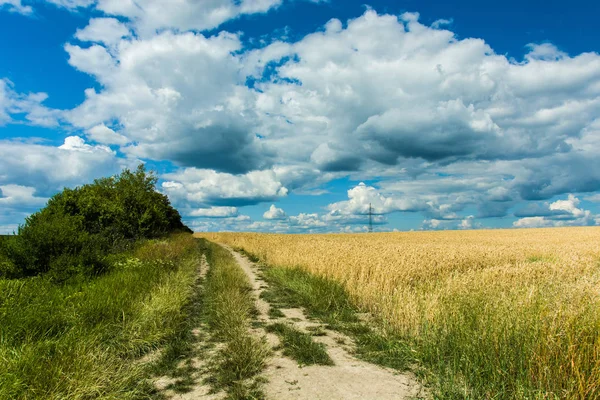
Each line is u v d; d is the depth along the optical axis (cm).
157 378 495
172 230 4428
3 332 525
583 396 385
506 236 5159
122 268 1209
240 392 444
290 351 598
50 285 888
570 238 4259
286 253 1752
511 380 442
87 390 414
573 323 484
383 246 1923
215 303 904
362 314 875
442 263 1235
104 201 2256
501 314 573
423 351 577
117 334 616
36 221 1200
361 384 484
